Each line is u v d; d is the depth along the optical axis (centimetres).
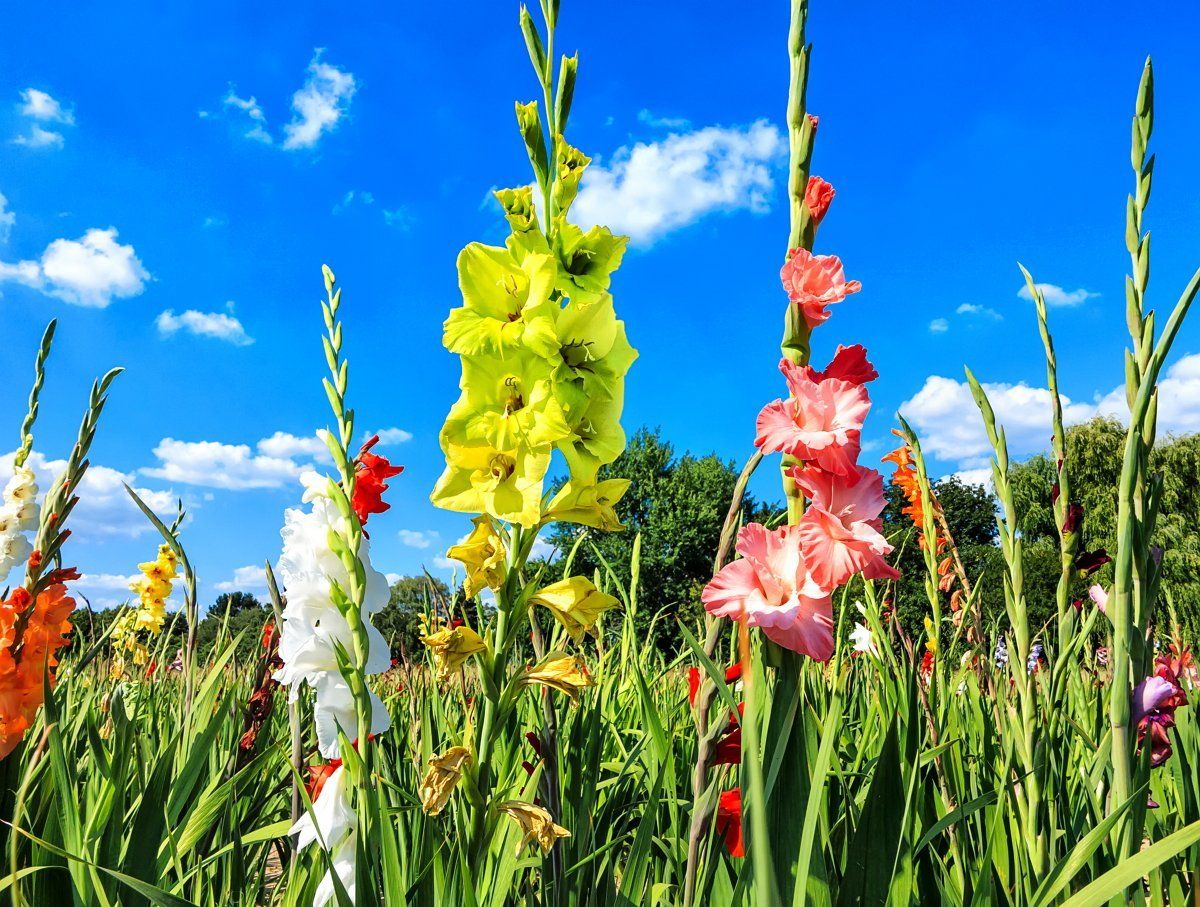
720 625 149
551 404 157
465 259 169
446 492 162
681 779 306
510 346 164
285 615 175
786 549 134
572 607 163
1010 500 188
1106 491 2914
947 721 314
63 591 241
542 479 157
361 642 162
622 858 284
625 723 394
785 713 128
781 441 136
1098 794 209
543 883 220
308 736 277
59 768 205
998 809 210
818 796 122
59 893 182
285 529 181
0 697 223
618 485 169
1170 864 189
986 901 164
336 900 162
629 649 409
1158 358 145
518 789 254
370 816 167
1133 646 148
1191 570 2697
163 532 309
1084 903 128
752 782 84
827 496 133
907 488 461
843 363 142
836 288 138
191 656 322
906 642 166
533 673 158
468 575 163
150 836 198
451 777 155
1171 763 243
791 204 142
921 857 161
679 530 3397
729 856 197
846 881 138
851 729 332
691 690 209
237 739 332
